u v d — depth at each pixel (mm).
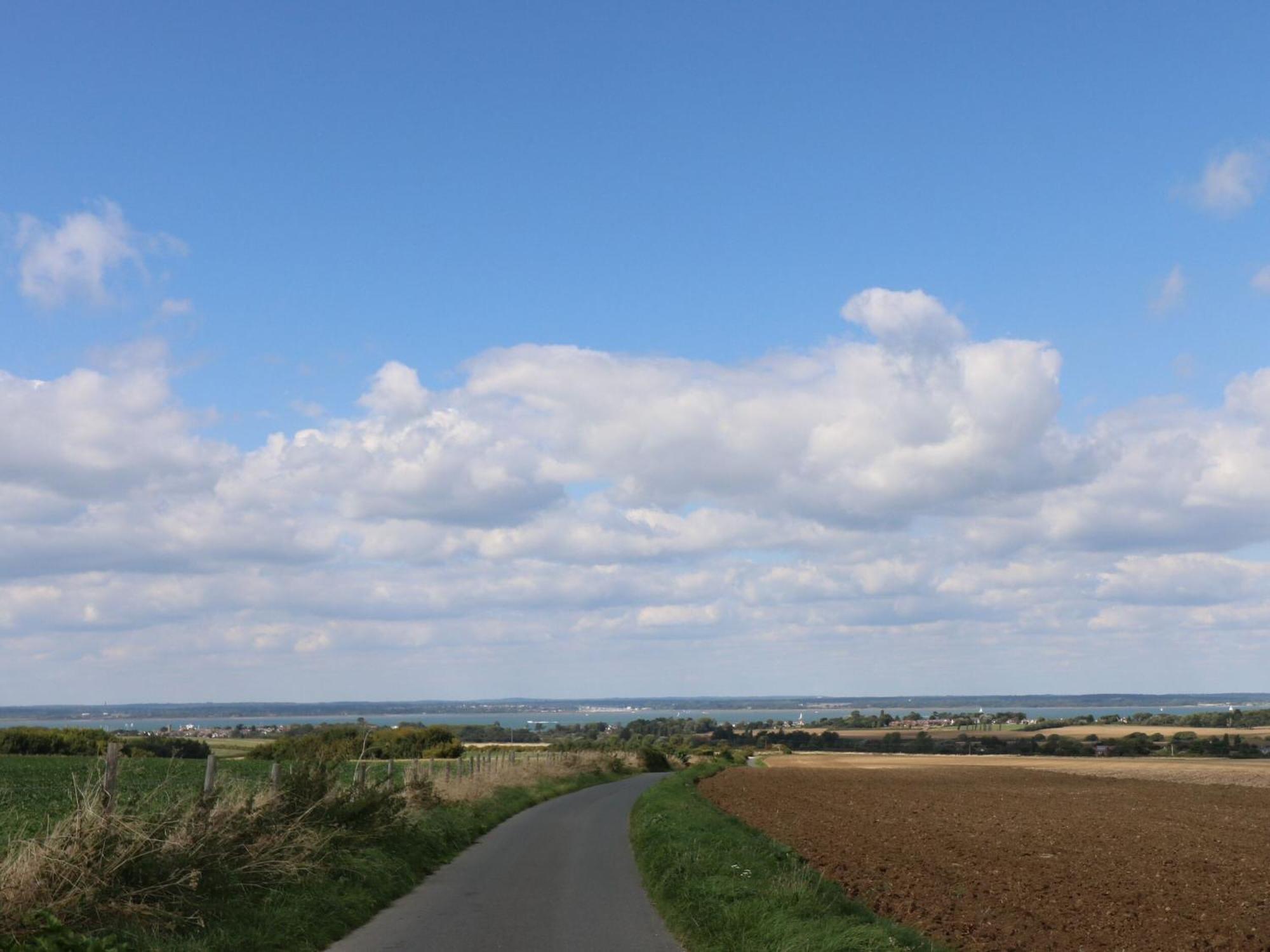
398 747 81688
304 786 17125
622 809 36656
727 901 13742
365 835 17641
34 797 28969
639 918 14125
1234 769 85438
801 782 61438
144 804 12727
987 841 27453
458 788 31844
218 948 10797
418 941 12352
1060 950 13375
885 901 16703
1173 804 45719
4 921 9406
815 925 12000
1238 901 18312
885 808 40000
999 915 15906
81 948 9352
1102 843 28094
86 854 10945
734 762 115875
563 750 90125
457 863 20516
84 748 76688
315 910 13062
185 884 11914
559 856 21797
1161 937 14719
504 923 13625
